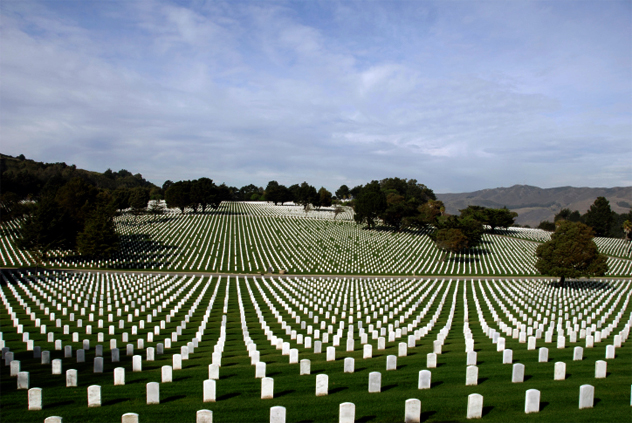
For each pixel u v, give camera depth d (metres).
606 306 38.19
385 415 12.09
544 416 11.66
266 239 89.50
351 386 14.70
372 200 106.69
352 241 90.19
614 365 16.80
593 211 126.44
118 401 13.59
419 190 197.12
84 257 66.25
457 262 74.12
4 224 84.50
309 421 11.81
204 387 13.40
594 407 12.21
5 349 18.89
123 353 21.77
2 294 36.25
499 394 13.43
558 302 39.25
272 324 29.28
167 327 28.88
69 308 33.94
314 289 43.97
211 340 24.75
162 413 12.48
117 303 34.97
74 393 14.37
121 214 117.50
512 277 62.69
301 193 146.75
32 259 62.81
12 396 13.89
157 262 66.12
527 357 18.47
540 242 97.50
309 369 16.27
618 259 80.50
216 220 113.88
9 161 184.62
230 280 51.94
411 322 30.33
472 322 30.61
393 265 69.56
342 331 26.08
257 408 12.80
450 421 11.53
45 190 117.44
